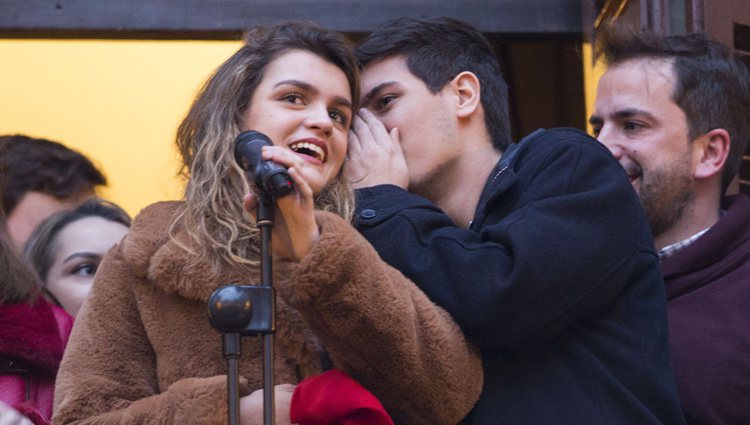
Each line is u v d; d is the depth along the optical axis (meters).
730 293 9.08
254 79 8.12
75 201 11.90
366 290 6.86
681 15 11.76
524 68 14.93
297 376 7.45
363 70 9.02
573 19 13.06
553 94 14.96
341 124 8.21
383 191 8.09
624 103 9.78
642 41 9.97
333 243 6.74
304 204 6.67
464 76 8.94
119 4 12.89
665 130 9.68
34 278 8.95
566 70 14.82
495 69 9.20
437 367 7.16
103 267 7.71
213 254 7.46
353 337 6.93
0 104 14.70
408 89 8.87
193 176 7.89
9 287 8.80
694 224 9.70
